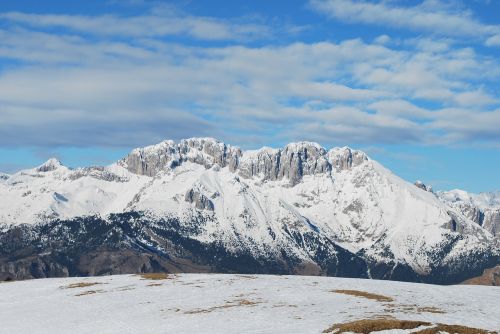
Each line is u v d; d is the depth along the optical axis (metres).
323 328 77.69
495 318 86.44
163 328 83.62
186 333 79.06
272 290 114.50
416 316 85.94
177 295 112.19
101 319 93.75
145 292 117.56
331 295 107.50
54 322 94.25
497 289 122.31
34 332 88.00
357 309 92.56
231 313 91.44
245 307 96.12
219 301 103.44
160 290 119.19
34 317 99.81
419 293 112.94
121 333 82.62
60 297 118.31
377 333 73.31
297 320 84.00
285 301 101.38
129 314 96.31
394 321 76.50
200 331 79.75
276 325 81.06
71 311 102.75
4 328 92.81
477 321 83.06
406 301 101.50
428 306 96.44
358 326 75.06
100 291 122.06
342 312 89.88
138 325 86.94
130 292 118.31
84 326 89.25
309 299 103.25
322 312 90.12
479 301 104.00
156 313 95.75
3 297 124.38
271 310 92.62
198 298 107.75
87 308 104.50
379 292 112.88
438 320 83.06
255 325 81.75
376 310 91.44
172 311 96.62
